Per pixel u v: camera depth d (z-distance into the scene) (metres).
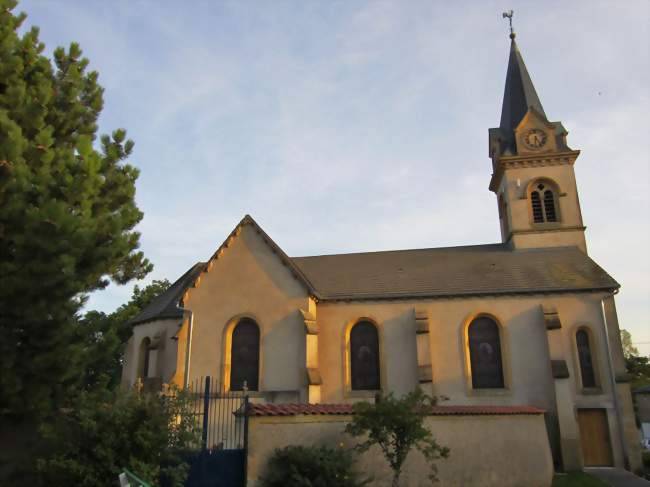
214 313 27.72
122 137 20.59
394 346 28.59
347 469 14.23
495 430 18.62
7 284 14.01
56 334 14.84
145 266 20.72
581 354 27.48
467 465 17.47
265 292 27.83
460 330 28.39
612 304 27.66
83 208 16.53
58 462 13.03
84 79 21.33
